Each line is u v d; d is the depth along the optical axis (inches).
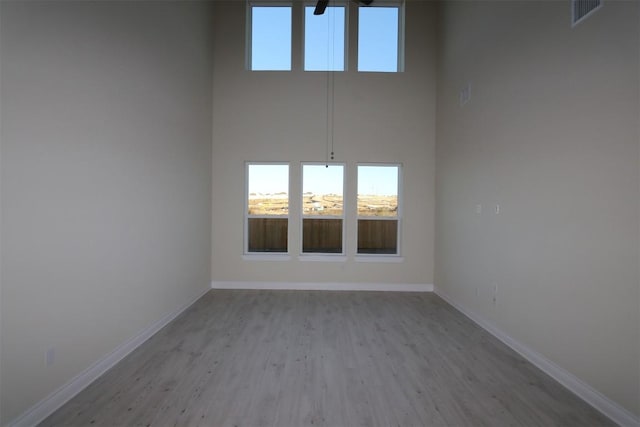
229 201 209.9
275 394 92.4
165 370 105.2
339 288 210.1
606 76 83.5
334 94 210.7
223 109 209.6
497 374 104.5
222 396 91.0
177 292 158.2
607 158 83.4
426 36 209.6
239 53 210.1
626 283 78.5
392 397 91.4
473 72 156.3
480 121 149.3
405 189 209.9
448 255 186.2
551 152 103.3
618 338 80.4
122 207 112.3
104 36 101.4
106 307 104.5
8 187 71.0
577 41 92.7
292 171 211.0
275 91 210.4
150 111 130.0
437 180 205.0
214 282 210.2
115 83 107.2
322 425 79.5
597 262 86.4
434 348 124.1
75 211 90.4
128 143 115.1
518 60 120.2
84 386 94.3
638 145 75.6
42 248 79.8
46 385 81.4
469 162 160.2
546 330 105.8
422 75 209.9
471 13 158.4
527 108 115.1
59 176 84.7
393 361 113.2
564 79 97.7
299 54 210.4
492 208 138.6
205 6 192.2
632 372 77.0
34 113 76.9
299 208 211.3
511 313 124.9
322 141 210.4
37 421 78.5
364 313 165.0
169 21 145.9
